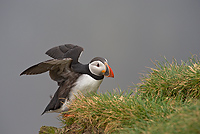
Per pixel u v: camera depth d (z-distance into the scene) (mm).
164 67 8719
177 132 5156
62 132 7809
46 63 8008
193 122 5078
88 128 7445
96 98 7812
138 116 6793
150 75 8625
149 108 6996
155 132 5574
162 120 6223
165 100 7578
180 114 5684
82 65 8625
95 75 8422
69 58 8070
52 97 8789
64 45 9828
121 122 6793
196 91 7672
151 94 7980
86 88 8406
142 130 6051
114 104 7223
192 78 7719
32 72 8148
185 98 7922
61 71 8570
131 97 7820
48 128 8086
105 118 7137
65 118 7875
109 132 6910
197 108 5523
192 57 8562
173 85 8047
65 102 8383
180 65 8578
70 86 8461
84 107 7484
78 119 7602
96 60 8484
